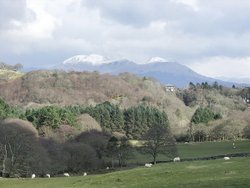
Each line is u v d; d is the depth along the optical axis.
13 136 108.19
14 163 103.94
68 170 121.19
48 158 117.00
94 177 56.94
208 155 131.38
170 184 43.44
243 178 41.88
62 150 125.62
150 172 54.00
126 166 125.12
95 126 178.25
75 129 160.88
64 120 167.00
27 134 122.69
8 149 106.19
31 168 107.19
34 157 109.81
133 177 51.62
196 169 52.78
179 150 158.62
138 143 160.75
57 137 150.50
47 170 111.38
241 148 158.25
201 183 41.53
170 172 52.00
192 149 161.50
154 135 127.31
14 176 100.88
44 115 161.25
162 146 127.25
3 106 167.88
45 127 158.25
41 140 134.00
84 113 196.88
